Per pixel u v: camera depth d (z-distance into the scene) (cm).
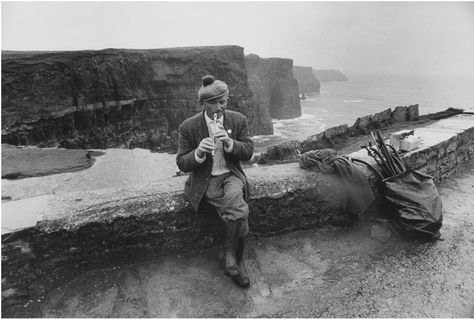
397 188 332
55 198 278
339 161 331
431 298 258
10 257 231
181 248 298
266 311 247
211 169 272
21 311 234
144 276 272
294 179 332
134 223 270
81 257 260
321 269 294
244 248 308
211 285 269
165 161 565
